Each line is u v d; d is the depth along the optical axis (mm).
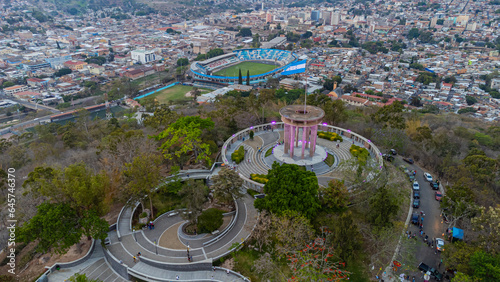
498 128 167375
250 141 147750
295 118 121000
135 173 95938
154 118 163375
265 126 161625
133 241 91875
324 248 80938
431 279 80312
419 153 139875
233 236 93312
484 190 98375
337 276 77250
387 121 153875
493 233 80062
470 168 110125
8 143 171625
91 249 89938
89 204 87812
